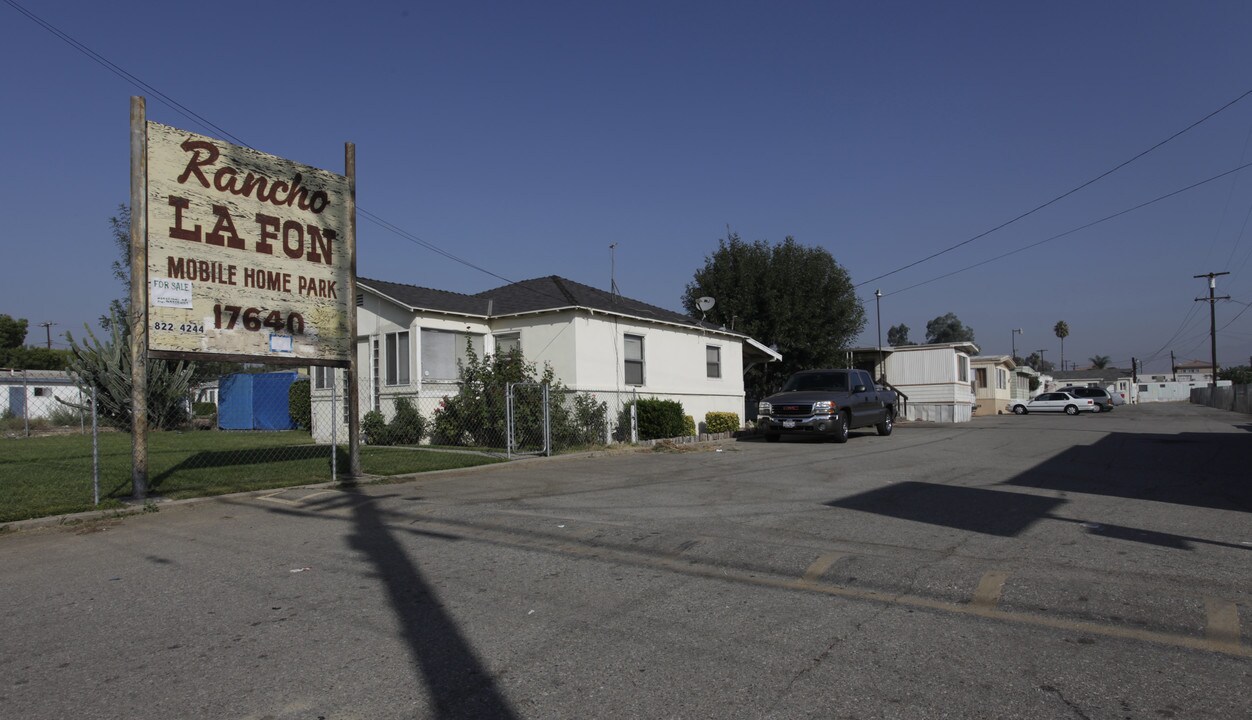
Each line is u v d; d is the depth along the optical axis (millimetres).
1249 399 38531
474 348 18719
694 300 32344
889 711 3420
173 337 9391
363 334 18844
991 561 5926
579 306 17391
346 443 17781
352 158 11500
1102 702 3486
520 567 6020
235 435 22234
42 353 56375
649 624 4641
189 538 7293
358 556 6473
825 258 31406
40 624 4816
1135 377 95312
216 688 3795
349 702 3617
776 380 31094
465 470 12102
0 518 7875
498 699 3617
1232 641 4211
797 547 6469
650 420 18531
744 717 3381
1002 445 17062
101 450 16109
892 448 16547
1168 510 8141
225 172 9984
